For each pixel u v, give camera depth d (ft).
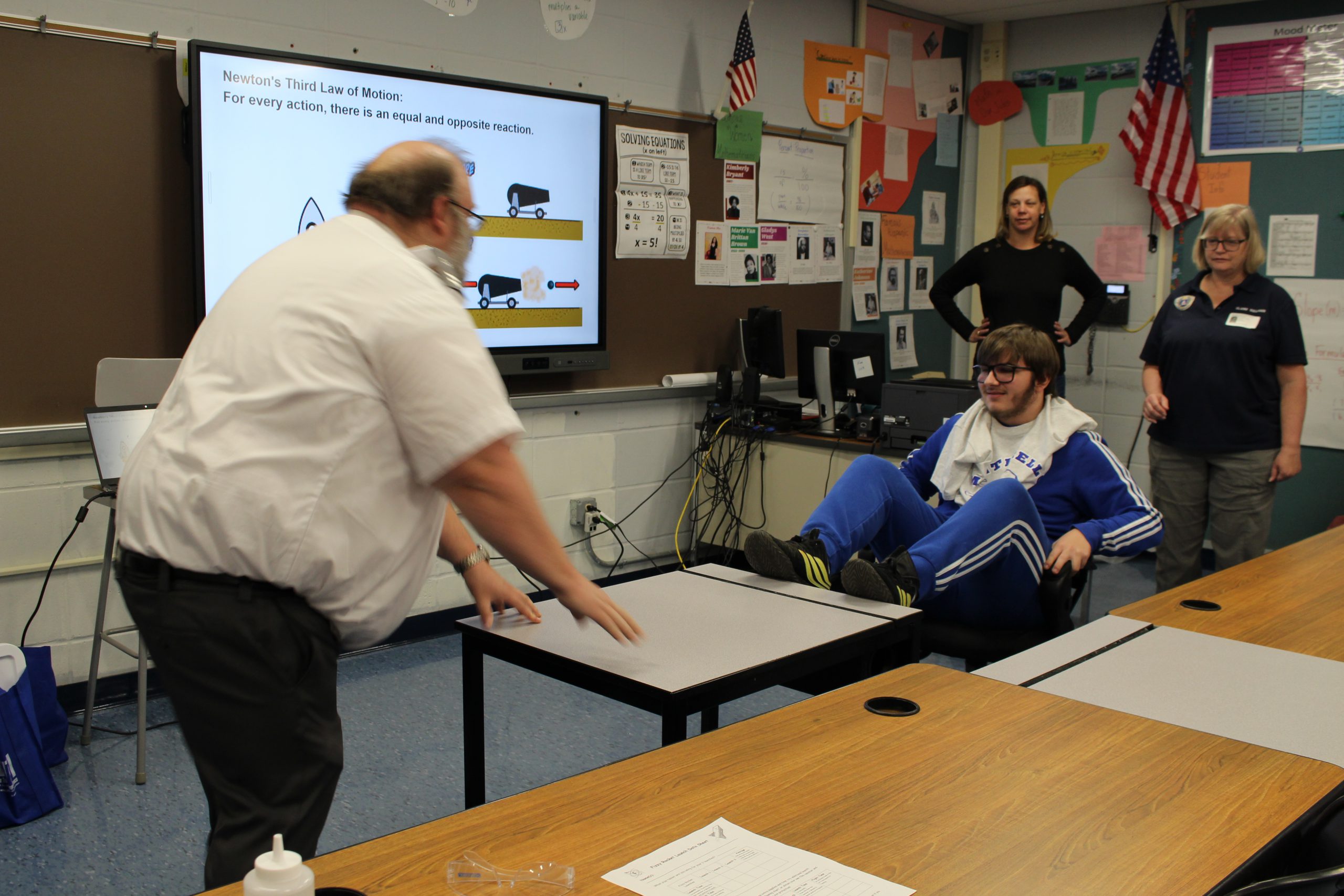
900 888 2.70
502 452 4.03
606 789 3.29
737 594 6.05
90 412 8.30
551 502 12.91
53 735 8.53
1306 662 4.75
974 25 17.93
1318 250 15.03
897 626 5.50
